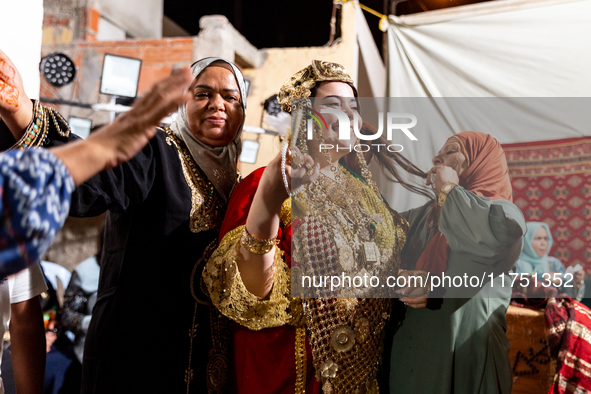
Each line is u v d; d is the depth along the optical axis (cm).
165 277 115
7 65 91
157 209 118
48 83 321
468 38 253
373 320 99
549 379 139
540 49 236
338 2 326
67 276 232
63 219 45
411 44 269
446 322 105
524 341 142
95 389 111
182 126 129
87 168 46
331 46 332
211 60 131
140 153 117
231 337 116
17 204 41
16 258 42
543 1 237
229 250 92
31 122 95
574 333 131
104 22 353
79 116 317
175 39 320
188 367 113
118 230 126
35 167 43
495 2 250
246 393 100
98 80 321
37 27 126
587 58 228
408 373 106
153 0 416
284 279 92
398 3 377
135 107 48
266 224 83
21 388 110
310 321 94
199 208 122
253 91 349
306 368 98
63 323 190
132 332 112
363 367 98
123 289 116
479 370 104
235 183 136
